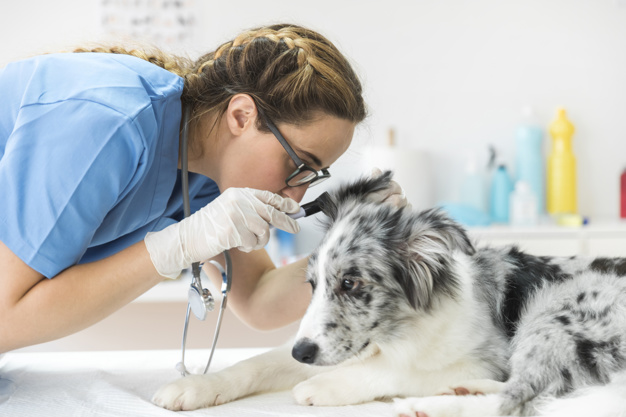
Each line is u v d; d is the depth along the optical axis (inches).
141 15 147.3
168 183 57.3
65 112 47.1
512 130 151.7
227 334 105.9
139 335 106.0
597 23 150.9
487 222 137.1
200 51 141.6
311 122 52.4
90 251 57.8
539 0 150.6
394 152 140.6
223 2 148.4
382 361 54.5
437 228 55.2
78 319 46.5
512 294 58.5
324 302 54.9
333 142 54.4
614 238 126.6
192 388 48.4
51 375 58.9
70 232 46.2
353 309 54.4
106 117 47.4
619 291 51.9
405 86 151.7
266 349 73.4
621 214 145.1
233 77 54.3
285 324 68.5
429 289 55.4
